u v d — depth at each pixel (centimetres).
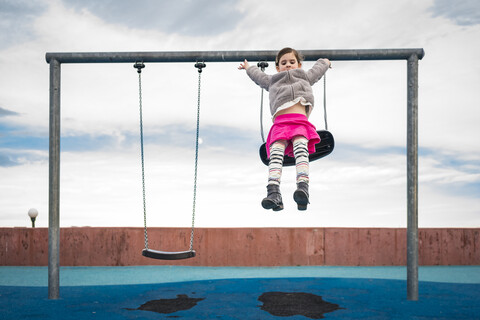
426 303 337
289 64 344
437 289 390
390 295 362
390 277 445
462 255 504
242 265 496
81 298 354
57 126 377
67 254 498
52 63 378
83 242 500
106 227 503
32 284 419
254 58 370
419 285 409
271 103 318
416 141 371
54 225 364
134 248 499
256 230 500
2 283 424
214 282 416
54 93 377
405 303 336
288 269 482
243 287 392
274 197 286
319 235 500
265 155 332
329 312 308
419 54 373
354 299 347
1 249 504
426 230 505
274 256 497
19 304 335
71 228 501
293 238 500
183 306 325
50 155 373
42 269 488
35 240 505
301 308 319
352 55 370
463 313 307
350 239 501
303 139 300
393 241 502
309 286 396
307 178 288
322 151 329
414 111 372
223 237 499
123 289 389
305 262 498
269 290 379
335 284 405
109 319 291
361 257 499
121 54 376
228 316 297
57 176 372
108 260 498
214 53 371
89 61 380
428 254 502
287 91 311
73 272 470
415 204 362
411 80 373
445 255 503
